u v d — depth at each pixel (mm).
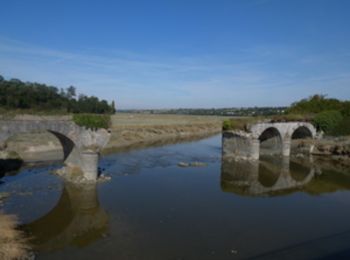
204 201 27609
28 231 20531
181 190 30922
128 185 32000
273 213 25109
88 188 30344
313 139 57344
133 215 23625
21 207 24719
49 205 25484
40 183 31328
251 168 43094
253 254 17969
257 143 47625
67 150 36469
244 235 20562
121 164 42594
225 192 30844
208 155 52438
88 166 32188
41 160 41531
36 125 29188
